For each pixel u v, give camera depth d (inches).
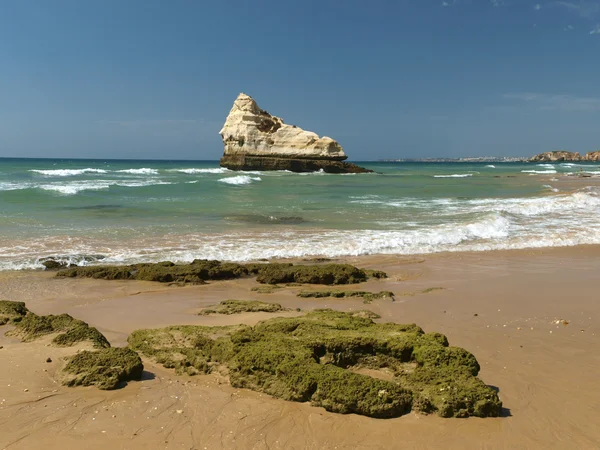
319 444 159.8
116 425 167.8
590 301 341.7
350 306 329.4
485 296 353.7
